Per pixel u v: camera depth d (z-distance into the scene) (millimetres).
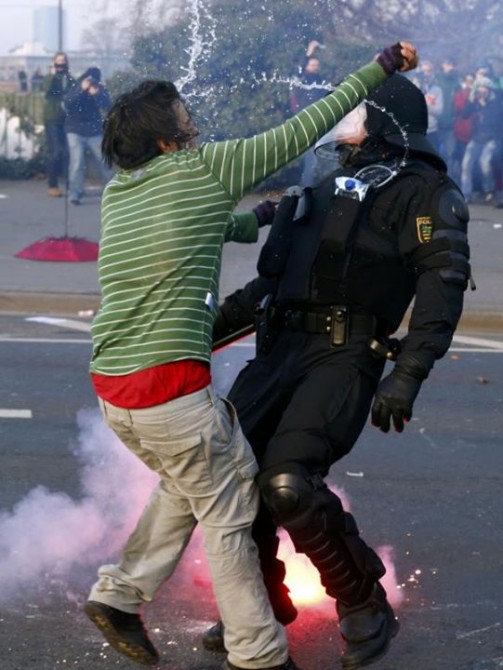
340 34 17344
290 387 4238
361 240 4152
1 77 24125
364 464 7055
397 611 5004
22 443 7324
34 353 9992
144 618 4879
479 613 5004
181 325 3906
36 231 15891
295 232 4359
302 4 16953
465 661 4570
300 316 4246
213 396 3969
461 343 10867
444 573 5426
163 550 4207
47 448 7230
